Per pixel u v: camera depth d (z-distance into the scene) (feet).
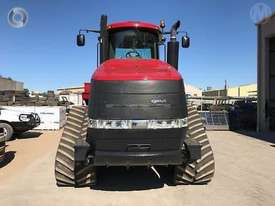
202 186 27.68
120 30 29.55
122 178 30.42
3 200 24.62
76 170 27.07
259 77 77.05
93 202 24.16
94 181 27.50
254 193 25.86
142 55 29.48
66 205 23.61
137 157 23.54
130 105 23.30
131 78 23.48
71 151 27.25
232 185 28.04
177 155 23.94
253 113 81.25
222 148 48.60
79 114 28.53
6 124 58.03
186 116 24.02
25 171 33.71
